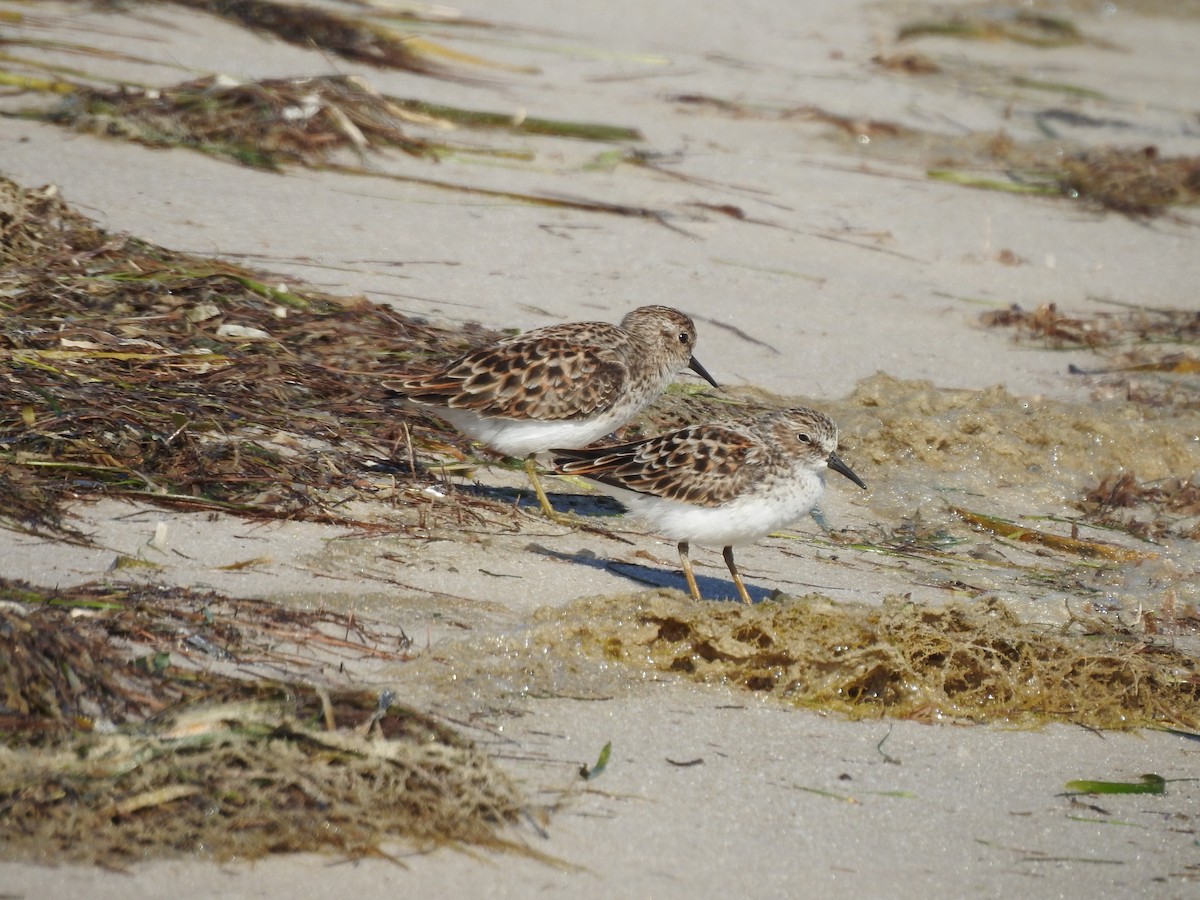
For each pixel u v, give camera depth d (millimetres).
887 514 13742
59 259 14086
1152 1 35594
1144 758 9688
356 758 7727
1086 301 18828
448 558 10953
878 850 8164
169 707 7945
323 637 9234
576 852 7676
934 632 10133
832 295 17844
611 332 13203
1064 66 30000
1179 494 14469
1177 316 18516
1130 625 11727
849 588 11906
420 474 12383
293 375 13156
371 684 8828
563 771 8414
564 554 11625
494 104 21453
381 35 22844
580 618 9914
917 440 14664
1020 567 12836
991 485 14445
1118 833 8656
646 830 7977
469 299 15633
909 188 21797
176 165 17719
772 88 25062
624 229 18500
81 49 19953
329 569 10312
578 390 12547
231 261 15242
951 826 8500
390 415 13117
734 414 14516
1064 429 15117
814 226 19781
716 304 16969
